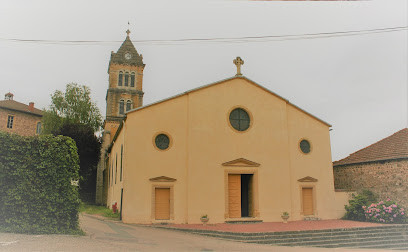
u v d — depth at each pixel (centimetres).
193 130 2127
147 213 1961
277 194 2214
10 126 4206
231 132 2203
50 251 976
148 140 2044
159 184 2012
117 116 4375
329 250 1453
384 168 2341
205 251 1216
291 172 2306
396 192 2239
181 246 1284
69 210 1289
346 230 1802
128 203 1947
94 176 4047
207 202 2062
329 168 2430
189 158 2080
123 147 2038
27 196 1230
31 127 4409
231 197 2147
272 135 2294
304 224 2011
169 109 2120
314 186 2353
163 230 1747
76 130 3684
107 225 1778
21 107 4494
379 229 1877
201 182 2075
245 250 1289
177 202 2022
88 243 1148
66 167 1304
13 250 953
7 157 1218
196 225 1942
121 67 4556
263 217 2150
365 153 2603
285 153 2297
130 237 1410
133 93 4491
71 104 3912
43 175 1260
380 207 2156
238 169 2170
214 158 2131
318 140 2444
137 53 4700
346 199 2416
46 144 1288
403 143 2348
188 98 2167
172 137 2088
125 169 1977
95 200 3972
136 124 2042
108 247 1114
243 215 2275
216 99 2219
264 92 2345
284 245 1544
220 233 1653
